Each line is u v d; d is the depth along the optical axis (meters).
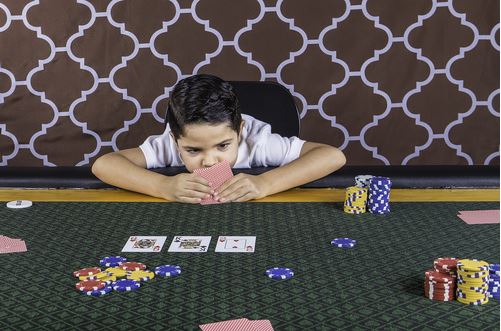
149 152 2.05
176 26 3.15
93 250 1.33
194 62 3.17
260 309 1.03
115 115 3.24
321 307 1.04
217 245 1.35
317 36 3.14
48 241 1.38
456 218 1.51
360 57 3.16
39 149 3.29
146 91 3.21
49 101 3.24
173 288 1.12
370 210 1.56
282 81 3.18
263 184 1.72
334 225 1.47
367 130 3.22
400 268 1.20
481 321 0.99
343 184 1.88
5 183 1.93
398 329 0.96
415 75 3.17
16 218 1.54
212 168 1.71
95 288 1.09
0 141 3.29
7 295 1.10
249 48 3.16
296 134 2.36
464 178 1.85
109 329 0.97
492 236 1.38
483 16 3.11
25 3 3.15
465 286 1.04
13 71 3.22
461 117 3.20
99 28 3.16
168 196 1.69
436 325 0.97
